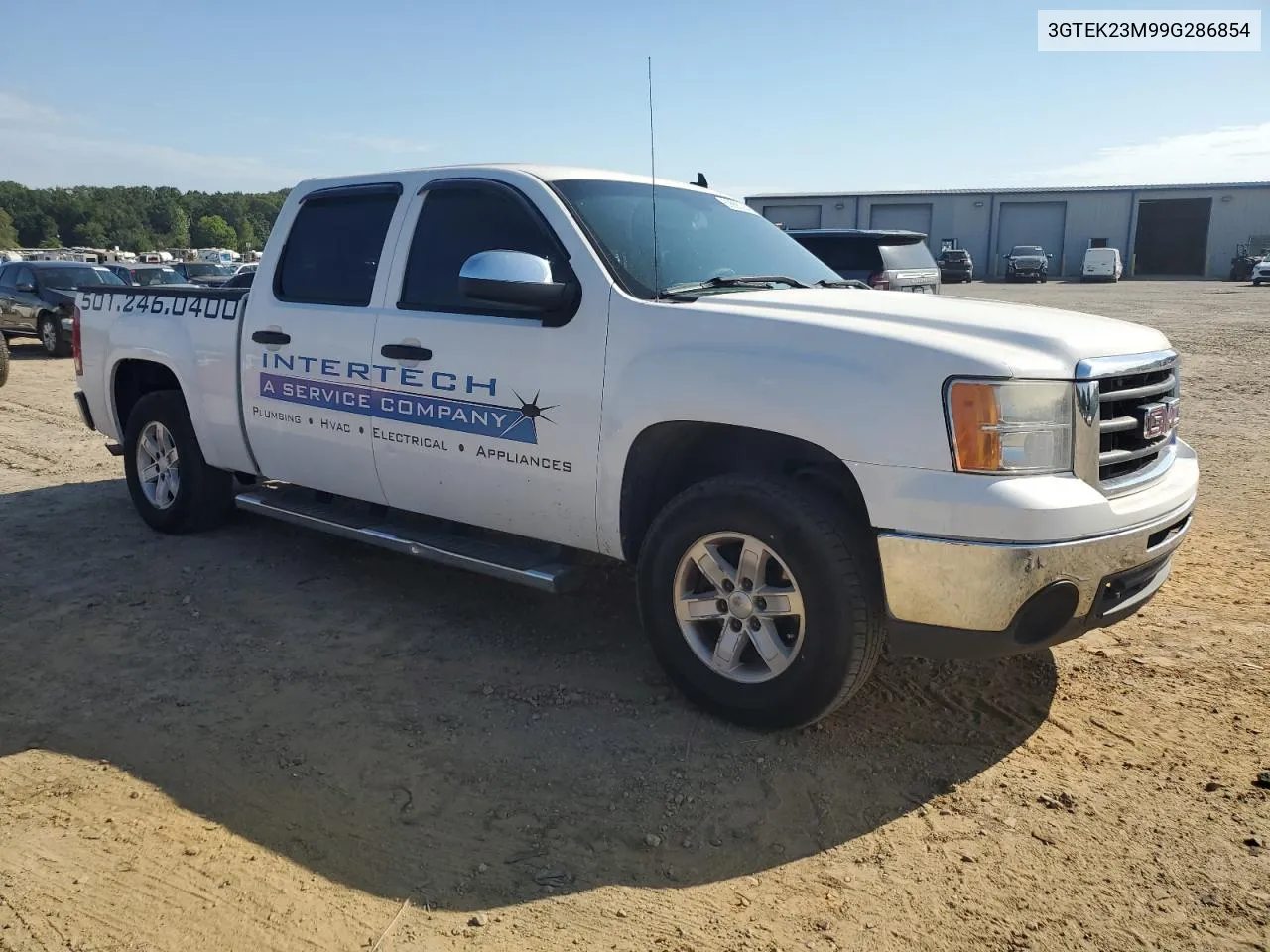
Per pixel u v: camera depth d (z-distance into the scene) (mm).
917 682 4043
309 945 2557
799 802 3207
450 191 4457
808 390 3299
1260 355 15492
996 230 55750
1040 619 3209
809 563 3328
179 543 5855
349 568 5445
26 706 3838
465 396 4191
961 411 3094
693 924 2641
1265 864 2855
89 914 2660
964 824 3082
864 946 2553
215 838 3008
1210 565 5434
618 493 3801
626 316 3766
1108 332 3561
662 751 3518
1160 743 3557
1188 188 52438
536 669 4191
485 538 4508
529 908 2705
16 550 5715
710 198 4945
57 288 17406
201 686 4020
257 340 5098
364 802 3203
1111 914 2660
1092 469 3252
